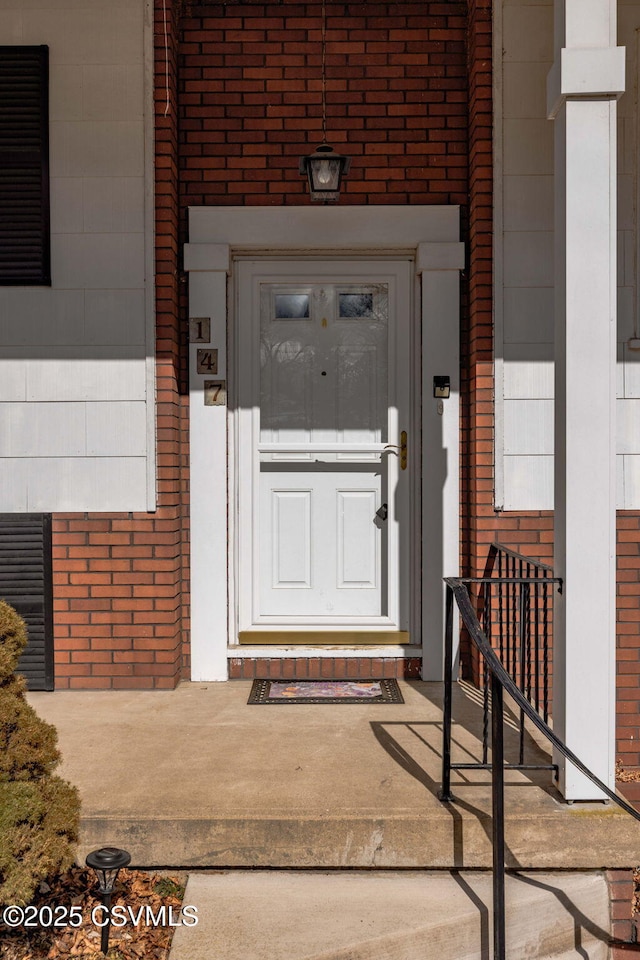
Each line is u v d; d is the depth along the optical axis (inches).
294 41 189.2
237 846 119.6
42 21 178.2
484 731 134.2
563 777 124.8
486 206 181.5
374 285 194.7
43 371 180.2
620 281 181.6
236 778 132.6
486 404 182.1
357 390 195.5
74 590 181.5
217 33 188.7
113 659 181.6
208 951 102.7
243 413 193.9
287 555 195.9
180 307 188.9
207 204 189.0
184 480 189.5
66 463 180.7
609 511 123.6
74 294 180.1
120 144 179.0
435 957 108.7
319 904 112.9
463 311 190.2
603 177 123.5
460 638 189.5
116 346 180.2
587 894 118.0
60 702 172.7
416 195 189.5
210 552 186.9
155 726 157.1
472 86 184.5
